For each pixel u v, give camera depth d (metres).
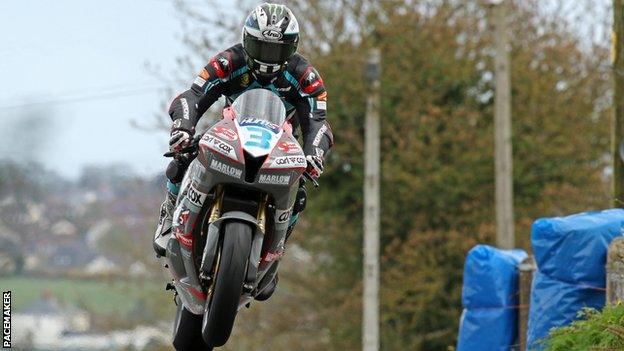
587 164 99.69
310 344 93.81
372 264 75.25
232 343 93.88
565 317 32.66
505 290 38.25
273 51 26.25
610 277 31.31
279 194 24.98
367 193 75.38
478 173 94.44
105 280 87.12
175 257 27.14
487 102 98.81
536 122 98.12
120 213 88.81
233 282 24.69
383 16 97.19
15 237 77.75
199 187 25.23
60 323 71.88
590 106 100.81
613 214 33.84
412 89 94.06
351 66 92.94
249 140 24.69
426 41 95.94
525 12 103.62
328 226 95.62
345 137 93.31
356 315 92.31
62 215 83.38
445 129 96.44
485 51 98.38
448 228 95.50
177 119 26.55
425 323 93.62
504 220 76.69
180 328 31.72
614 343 28.00
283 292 97.31
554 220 33.22
